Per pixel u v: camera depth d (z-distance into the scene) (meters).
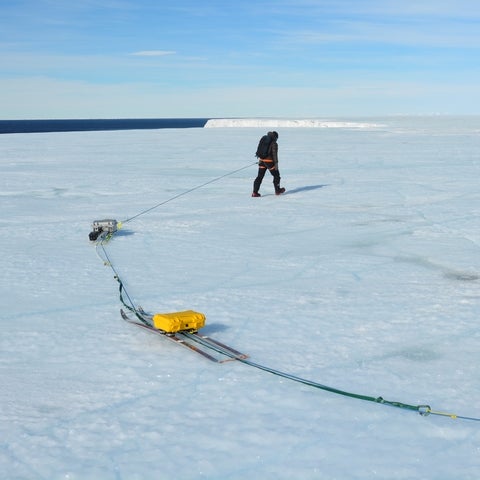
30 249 7.13
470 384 3.50
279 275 5.91
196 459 2.72
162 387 3.46
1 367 3.74
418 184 12.77
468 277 5.78
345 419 3.09
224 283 5.64
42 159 20.30
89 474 2.62
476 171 15.04
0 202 11.01
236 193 11.96
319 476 2.60
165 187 12.91
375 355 3.93
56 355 3.94
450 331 4.34
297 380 3.54
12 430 2.97
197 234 7.96
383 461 2.71
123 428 2.99
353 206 10.16
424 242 7.32
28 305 5.01
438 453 2.78
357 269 6.11
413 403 3.27
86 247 7.24
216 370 3.69
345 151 22.58
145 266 6.30
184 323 4.18
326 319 4.61
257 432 2.96
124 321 4.62
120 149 25.14
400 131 42.16
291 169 16.30
